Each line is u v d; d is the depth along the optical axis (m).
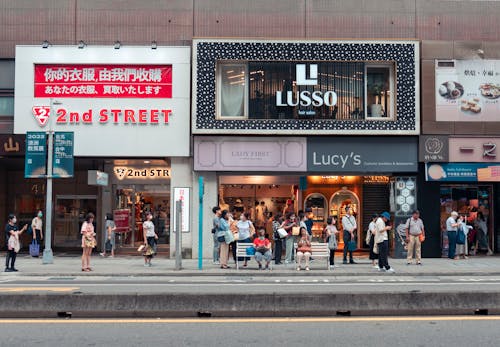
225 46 22.97
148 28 23.73
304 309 11.13
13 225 19.08
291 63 23.11
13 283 16.17
